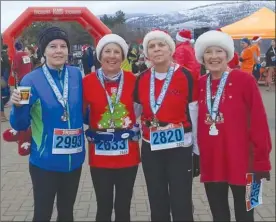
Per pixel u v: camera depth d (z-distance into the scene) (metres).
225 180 3.25
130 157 3.49
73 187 3.32
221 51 3.23
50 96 3.13
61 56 3.16
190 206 3.46
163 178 3.48
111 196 3.58
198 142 3.35
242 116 3.19
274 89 15.73
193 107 3.40
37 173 3.19
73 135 3.20
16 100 2.99
